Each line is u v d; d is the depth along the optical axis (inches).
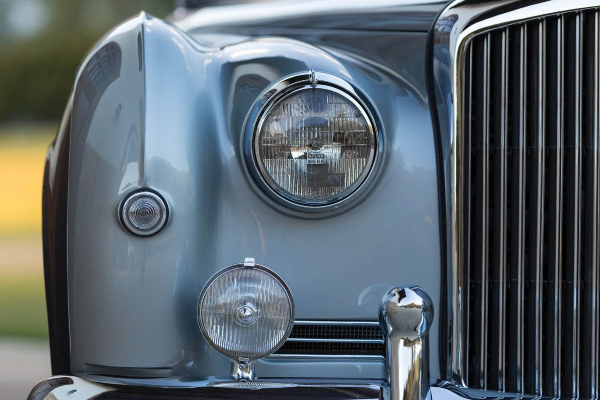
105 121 93.0
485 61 94.3
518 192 94.6
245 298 88.2
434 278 95.8
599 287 94.7
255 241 94.9
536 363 95.1
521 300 95.0
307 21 102.7
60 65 927.7
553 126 94.3
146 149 92.4
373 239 95.4
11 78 919.7
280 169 93.6
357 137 93.5
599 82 93.7
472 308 95.7
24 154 880.3
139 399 88.9
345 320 95.3
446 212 95.1
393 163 95.8
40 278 337.4
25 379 175.8
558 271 94.8
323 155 93.4
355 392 87.9
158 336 92.1
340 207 94.4
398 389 86.2
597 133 93.9
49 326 100.8
